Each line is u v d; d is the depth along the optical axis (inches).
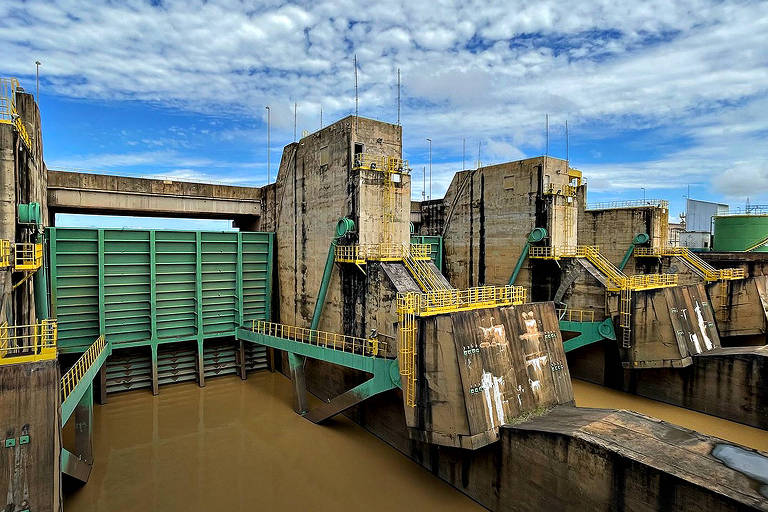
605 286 1080.2
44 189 951.6
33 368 402.0
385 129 955.3
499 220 1314.0
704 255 1692.9
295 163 1123.9
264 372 1242.6
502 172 1301.7
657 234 1453.0
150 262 1049.5
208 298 1150.3
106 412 962.1
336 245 932.6
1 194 584.1
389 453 788.0
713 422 945.5
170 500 650.8
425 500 659.4
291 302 1149.1
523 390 699.4
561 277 1175.6
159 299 1084.5
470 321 658.8
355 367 795.4
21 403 396.2
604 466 521.7
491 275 1346.0
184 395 1064.8
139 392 1079.6
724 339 1311.5
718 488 449.1
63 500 645.9
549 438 569.9
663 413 990.4
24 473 394.0
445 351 634.8
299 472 727.7
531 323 761.6
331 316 975.6
